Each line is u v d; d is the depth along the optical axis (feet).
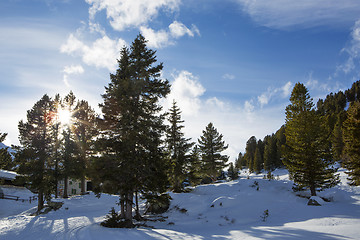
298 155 88.28
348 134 90.89
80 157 114.73
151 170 60.80
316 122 89.61
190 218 69.15
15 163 102.06
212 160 142.61
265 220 61.31
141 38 73.41
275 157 269.03
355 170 91.15
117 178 55.62
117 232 45.68
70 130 118.11
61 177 109.09
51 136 109.09
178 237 41.57
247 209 71.61
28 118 105.50
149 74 71.92
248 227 52.65
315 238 34.65
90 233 44.96
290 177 94.12
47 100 109.91
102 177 56.03
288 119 98.99
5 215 106.63
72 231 49.32
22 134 103.76
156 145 62.75
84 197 115.24
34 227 58.75
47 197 101.65
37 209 105.29
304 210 66.54
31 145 101.55
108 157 57.36
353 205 69.51
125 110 60.90
